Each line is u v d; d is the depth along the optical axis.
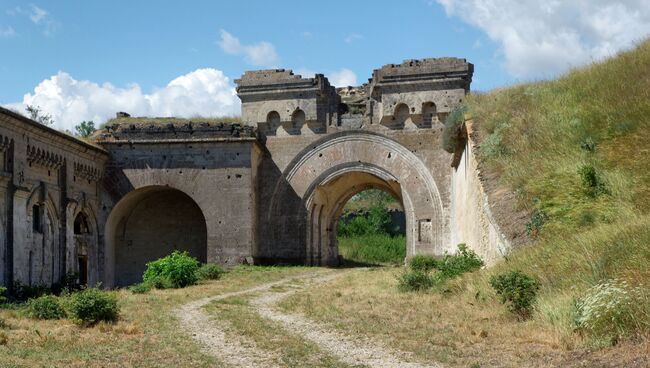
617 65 26.00
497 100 28.22
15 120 25.22
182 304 19.80
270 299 21.19
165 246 37.38
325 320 15.71
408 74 34.34
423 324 14.30
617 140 20.19
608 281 11.73
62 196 29.88
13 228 25.22
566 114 23.69
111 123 36.62
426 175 34.25
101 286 33.91
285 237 35.56
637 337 10.22
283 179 35.88
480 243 22.84
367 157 35.12
